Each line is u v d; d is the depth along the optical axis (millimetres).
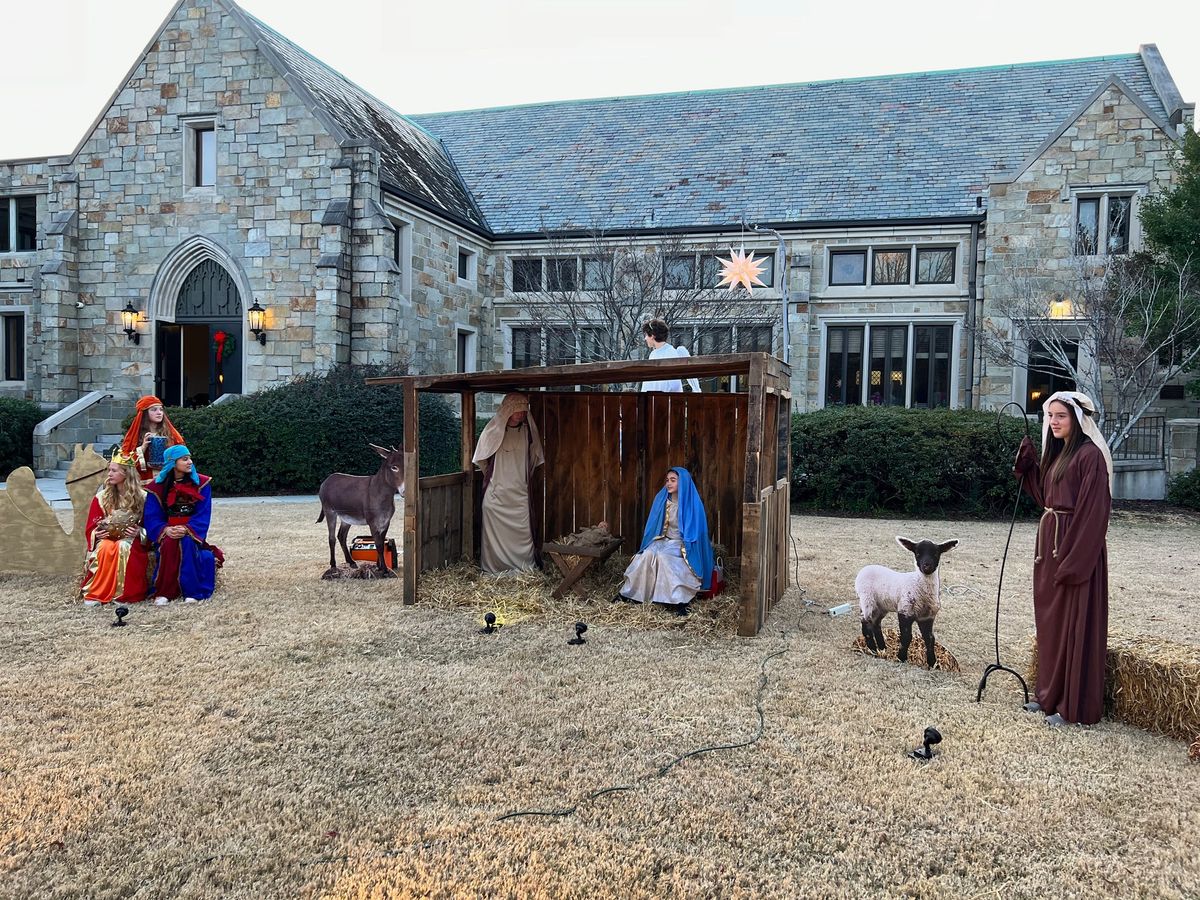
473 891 2906
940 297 19594
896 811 3486
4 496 8094
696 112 24891
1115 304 15000
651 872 3033
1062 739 4246
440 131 27109
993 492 13227
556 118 26281
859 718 4480
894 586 5449
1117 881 2984
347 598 7168
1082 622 4406
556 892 2902
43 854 3131
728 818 3404
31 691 4793
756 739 4176
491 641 5879
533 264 22422
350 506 7883
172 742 4113
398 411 17281
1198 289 14438
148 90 19484
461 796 3586
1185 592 7715
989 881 2996
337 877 2990
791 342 20078
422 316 20031
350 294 18578
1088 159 17688
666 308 17922
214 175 19656
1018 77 22734
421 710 4551
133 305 19688
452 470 18953
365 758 3947
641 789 3646
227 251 19125
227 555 9305
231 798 3568
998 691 4965
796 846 3211
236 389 19500
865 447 13695
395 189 18906
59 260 19484
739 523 7828
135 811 3449
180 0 19219
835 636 6145
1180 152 16938
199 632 6066
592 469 8242
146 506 7035
